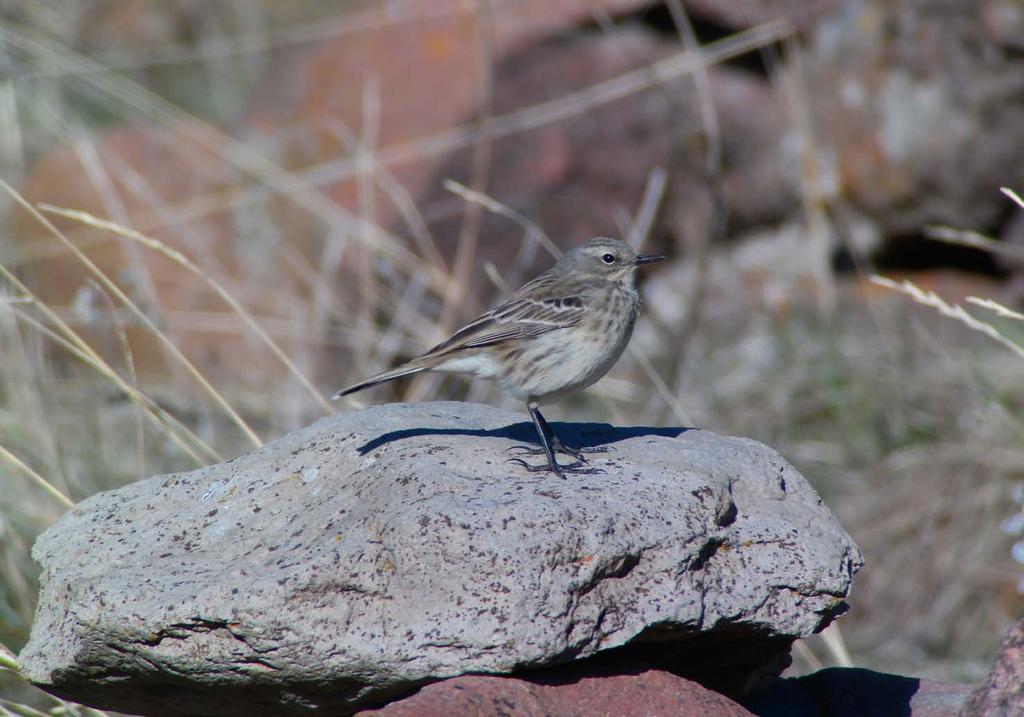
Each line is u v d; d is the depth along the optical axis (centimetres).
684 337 1445
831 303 1545
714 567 677
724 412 1450
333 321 1452
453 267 1564
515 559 621
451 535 626
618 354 931
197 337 1456
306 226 1559
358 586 626
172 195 1617
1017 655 660
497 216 1566
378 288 1473
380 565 630
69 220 1577
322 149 1650
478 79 1614
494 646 612
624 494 676
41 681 691
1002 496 1281
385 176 1459
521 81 1627
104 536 740
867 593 1280
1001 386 1385
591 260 938
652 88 1625
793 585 683
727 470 728
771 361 1511
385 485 700
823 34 1648
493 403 1388
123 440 1255
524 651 613
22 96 1639
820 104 1641
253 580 634
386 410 855
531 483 688
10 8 2006
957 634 1227
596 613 631
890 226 1627
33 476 903
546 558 625
